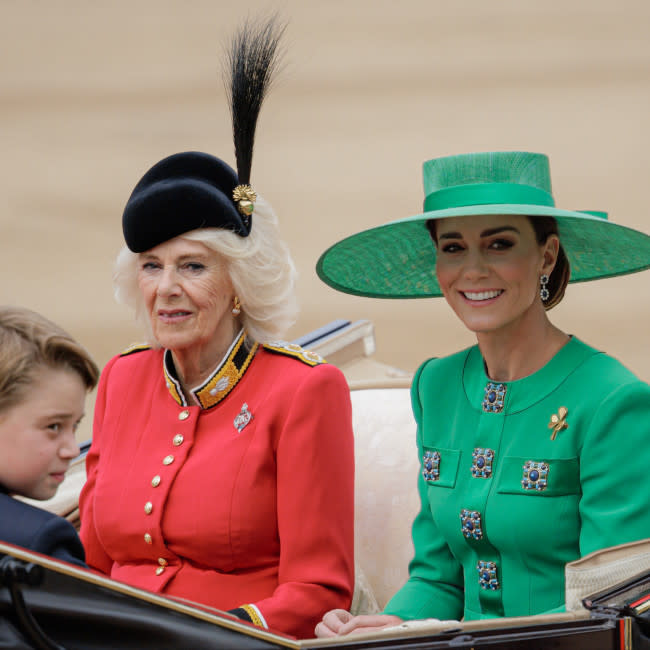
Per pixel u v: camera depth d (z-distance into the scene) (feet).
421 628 28.32
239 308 39.68
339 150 169.58
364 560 44.04
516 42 207.21
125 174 165.89
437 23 221.87
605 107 174.09
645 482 33.65
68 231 145.79
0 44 229.66
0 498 27.32
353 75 200.44
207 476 38.32
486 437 36.68
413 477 44.47
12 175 165.78
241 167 39.99
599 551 31.76
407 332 111.96
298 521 37.73
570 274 38.09
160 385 41.01
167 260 38.63
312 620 37.06
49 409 27.61
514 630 28.40
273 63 40.29
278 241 40.65
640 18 212.64
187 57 218.18
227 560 38.11
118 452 40.50
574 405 35.22
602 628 28.60
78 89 204.74
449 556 38.81
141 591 24.98
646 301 117.08
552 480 34.91
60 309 121.19
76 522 44.57
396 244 40.11
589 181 147.23
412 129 174.60
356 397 47.67
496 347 36.99
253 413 38.86
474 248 36.06
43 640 23.85
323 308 119.03
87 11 246.47
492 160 36.81
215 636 25.39
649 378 99.25
